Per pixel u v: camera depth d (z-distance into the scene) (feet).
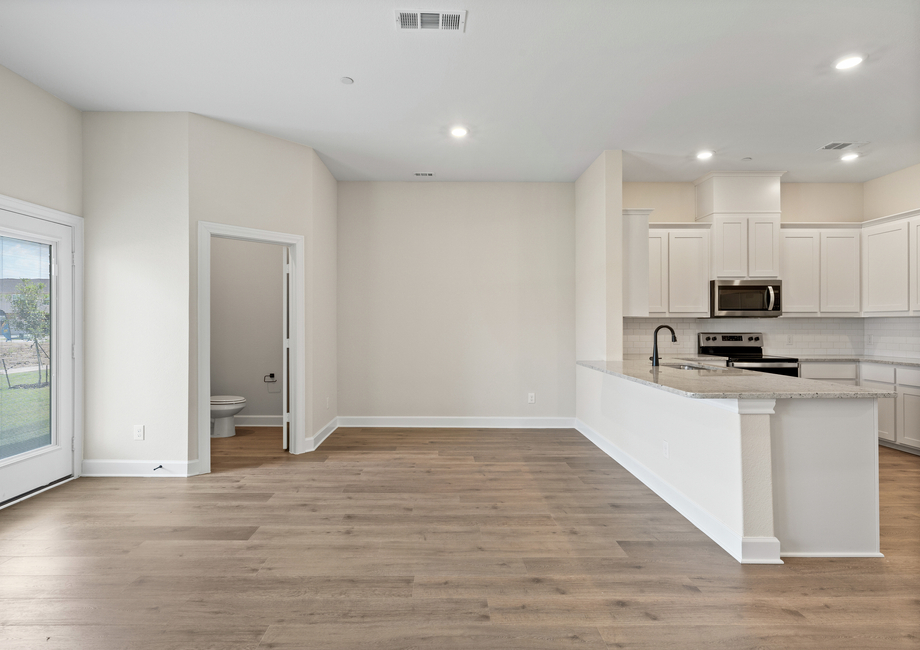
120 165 12.19
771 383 8.79
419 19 8.57
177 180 12.19
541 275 18.34
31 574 7.43
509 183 18.34
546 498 10.78
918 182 16.24
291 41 9.29
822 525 7.99
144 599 6.75
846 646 5.78
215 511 10.00
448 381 18.26
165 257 12.19
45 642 5.82
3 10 8.31
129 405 12.26
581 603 6.68
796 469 7.96
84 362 12.25
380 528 9.17
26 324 10.92
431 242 18.26
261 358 18.74
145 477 12.21
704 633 6.03
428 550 8.27
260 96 11.52
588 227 16.65
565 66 10.16
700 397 7.62
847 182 18.37
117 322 12.19
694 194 18.22
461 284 18.26
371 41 9.29
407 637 5.95
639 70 10.31
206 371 12.65
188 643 5.81
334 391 17.75
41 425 11.33
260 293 18.75
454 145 14.66
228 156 13.07
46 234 11.19
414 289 18.26
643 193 18.21
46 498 10.70
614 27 8.80
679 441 10.05
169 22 8.68
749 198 16.89
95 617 6.32
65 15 8.46
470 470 12.89
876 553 7.97
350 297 18.22
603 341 15.12
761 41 9.20
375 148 14.93
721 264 16.85
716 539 8.59
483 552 8.20
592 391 16.19
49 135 11.23
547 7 8.23
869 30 8.81
